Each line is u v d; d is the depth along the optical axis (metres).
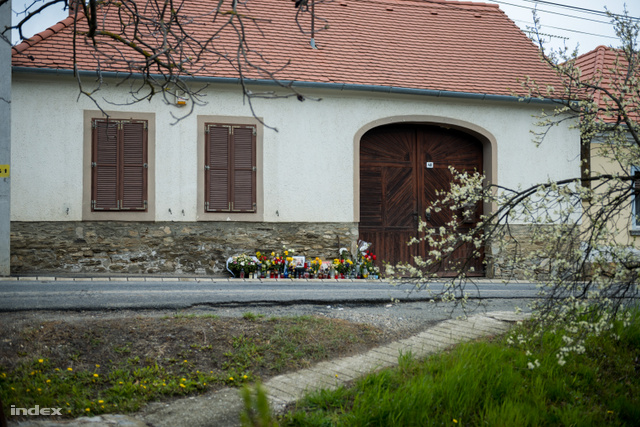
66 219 10.72
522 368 5.46
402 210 12.70
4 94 9.78
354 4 14.38
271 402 4.78
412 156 12.77
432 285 10.45
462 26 14.70
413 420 4.40
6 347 5.33
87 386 4.91
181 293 8.41
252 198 11.55
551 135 13.04
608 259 5.28
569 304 5.38
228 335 6.05
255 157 11.58
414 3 14.93
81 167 10.79
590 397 5.29
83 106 10.79
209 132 11.34
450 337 6.54
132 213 11.02
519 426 4.45
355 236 12.05
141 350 5.60
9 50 9.74
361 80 11.98
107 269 10.90
